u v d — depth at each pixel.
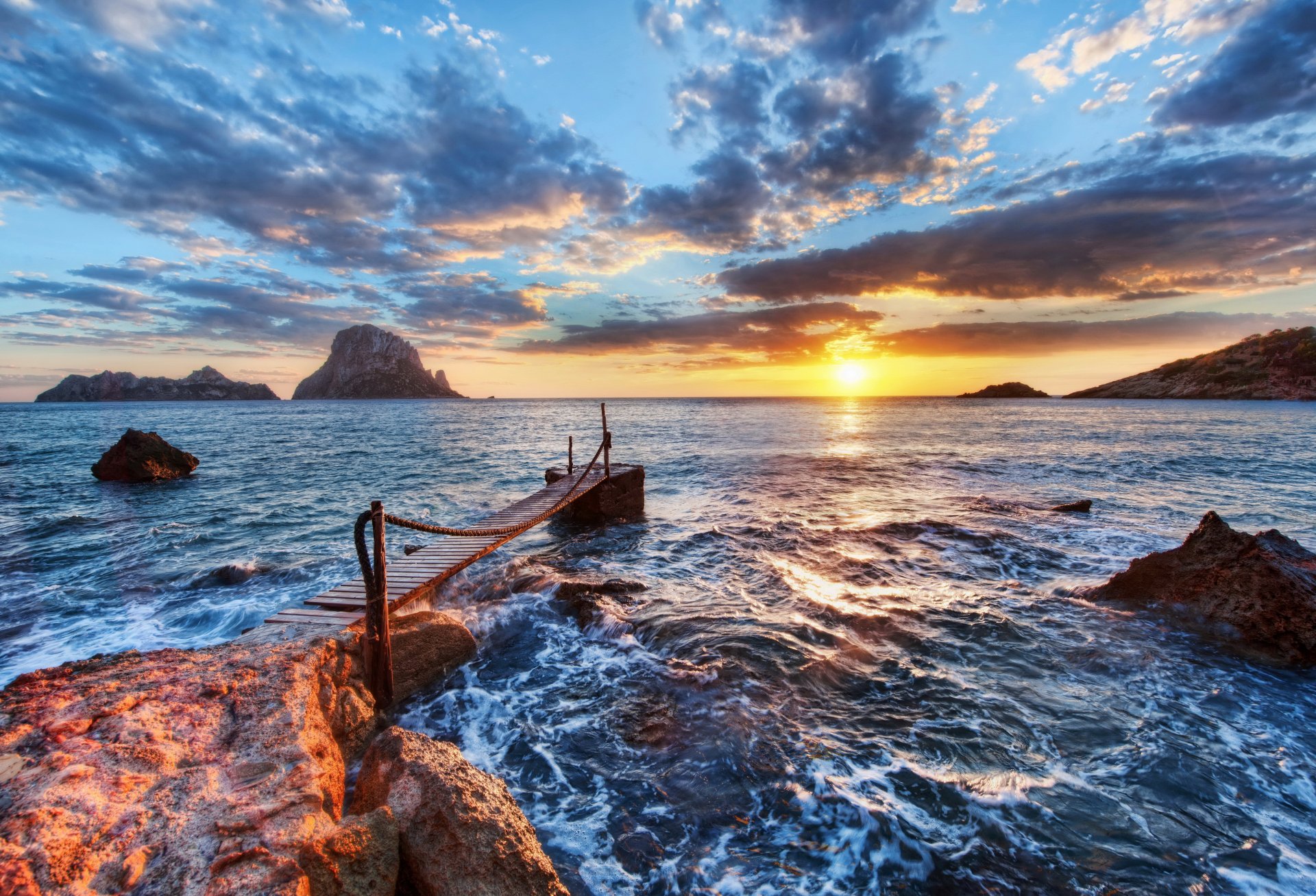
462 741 5.43
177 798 3.26
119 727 3.83
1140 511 14.78
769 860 3.90
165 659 5.20
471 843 3.14
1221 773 4.69
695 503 17.36
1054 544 11.59
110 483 21.67
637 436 43.09
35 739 3.63
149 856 2.80
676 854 3.98
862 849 3.95
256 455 31.39
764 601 8.74
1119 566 10.13
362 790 3.73
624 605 8.65
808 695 5.96
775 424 58.44
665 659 6.84
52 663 7.09
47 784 3.19
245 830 3.02
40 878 2.55
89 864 2.70
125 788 3.27
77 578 10.37
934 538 11.98
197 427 57.78
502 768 5.00
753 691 6.04
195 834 2.98
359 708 5.30
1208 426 47.34
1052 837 4.02
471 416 81.56
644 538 13.23
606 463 15.57
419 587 7.51
